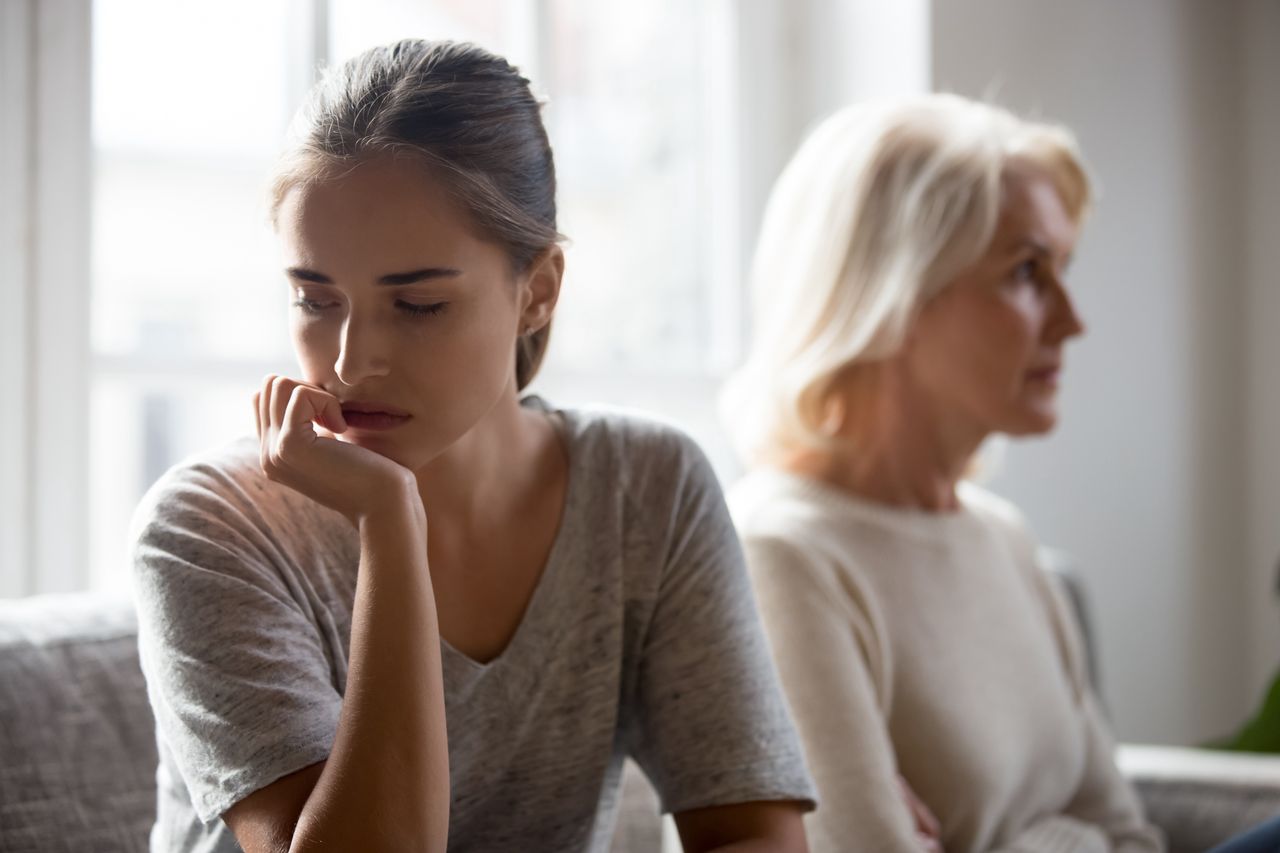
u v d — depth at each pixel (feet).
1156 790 5.06
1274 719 6.21
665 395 6.34
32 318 4.71
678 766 2.99
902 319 4.18
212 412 5.36
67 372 4.77
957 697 4.15
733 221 6.56
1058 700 4.53
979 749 4.12
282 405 2.51
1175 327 7.14
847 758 3.71
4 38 4.62
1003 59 6.40
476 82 2.51
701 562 3.08
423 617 2.38
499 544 2.90
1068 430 6.80
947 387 4.28
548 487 3.00
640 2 6.45
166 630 2.45
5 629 3.33
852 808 3.66
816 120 6.64
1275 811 4.84
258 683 2.39
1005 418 4.27
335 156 2.36
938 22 6.14
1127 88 6.94
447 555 2.82
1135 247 7.00
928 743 4.08
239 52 5.34
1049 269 4.28
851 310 4.25
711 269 6.64
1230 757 5.26
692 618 3.05
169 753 2.66
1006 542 4.87
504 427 2.90
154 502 2.58
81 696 3.32
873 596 4.09
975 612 4.35
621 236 6.41
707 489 3.16
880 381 4.35
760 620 3.19
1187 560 7.18
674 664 3.03
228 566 2.49
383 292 2.39
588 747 2.98
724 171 6.61
